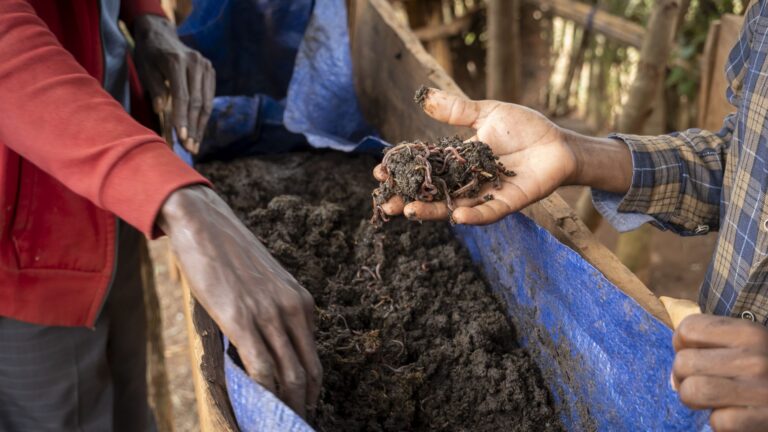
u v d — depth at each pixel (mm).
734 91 795
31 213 849
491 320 902
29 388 946
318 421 736
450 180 814
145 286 1277
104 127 640
